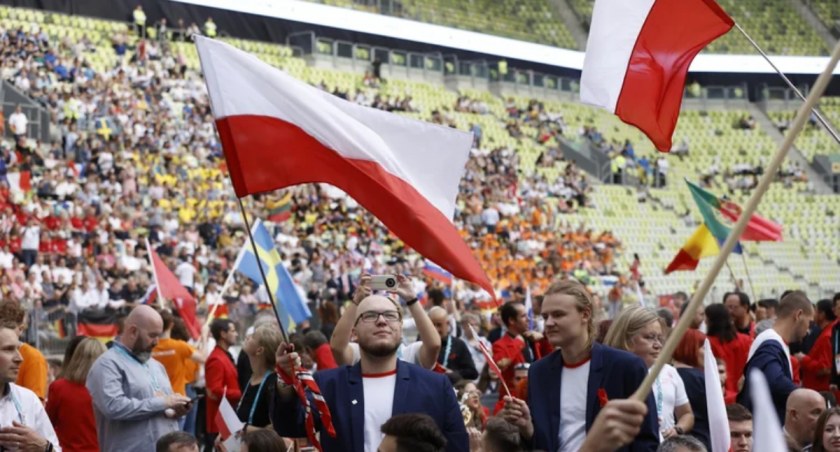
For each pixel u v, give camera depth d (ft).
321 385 20.45
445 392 20.54
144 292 77.61
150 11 120.37
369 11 136.15
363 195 20.39
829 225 146.51
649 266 129.59
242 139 19.77
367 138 20.74
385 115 21.70
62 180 85.92
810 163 155.53
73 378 29.53
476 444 26.45
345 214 103.24
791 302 29.81
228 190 97.45
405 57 138.21
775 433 9.64
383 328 20.26
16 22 106.01
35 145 89.25
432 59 140.56
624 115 26.25
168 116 102.78
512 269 111.65
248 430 23.59
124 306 73.72
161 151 98.32
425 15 142.20
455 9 146.61
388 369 20.54
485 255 111.55
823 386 35.17
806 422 24.07
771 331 28.66
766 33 163.53
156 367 27.32
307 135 20.20
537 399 20.17
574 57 154.40
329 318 47.50
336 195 104.12
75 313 69.05
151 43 111.24
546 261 115.03
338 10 132.46
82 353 29.66
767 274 134.21
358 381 20.42
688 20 26.23
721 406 20.30
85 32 109.70
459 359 35.83
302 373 19.20
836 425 21.09
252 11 125.49
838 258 142.41
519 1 155.63
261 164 19.85
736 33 162.09
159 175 94.89
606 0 26.53
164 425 26.48
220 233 90.38
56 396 29.37
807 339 44.50
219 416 26.66
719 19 26.25
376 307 20.34
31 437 20.90
